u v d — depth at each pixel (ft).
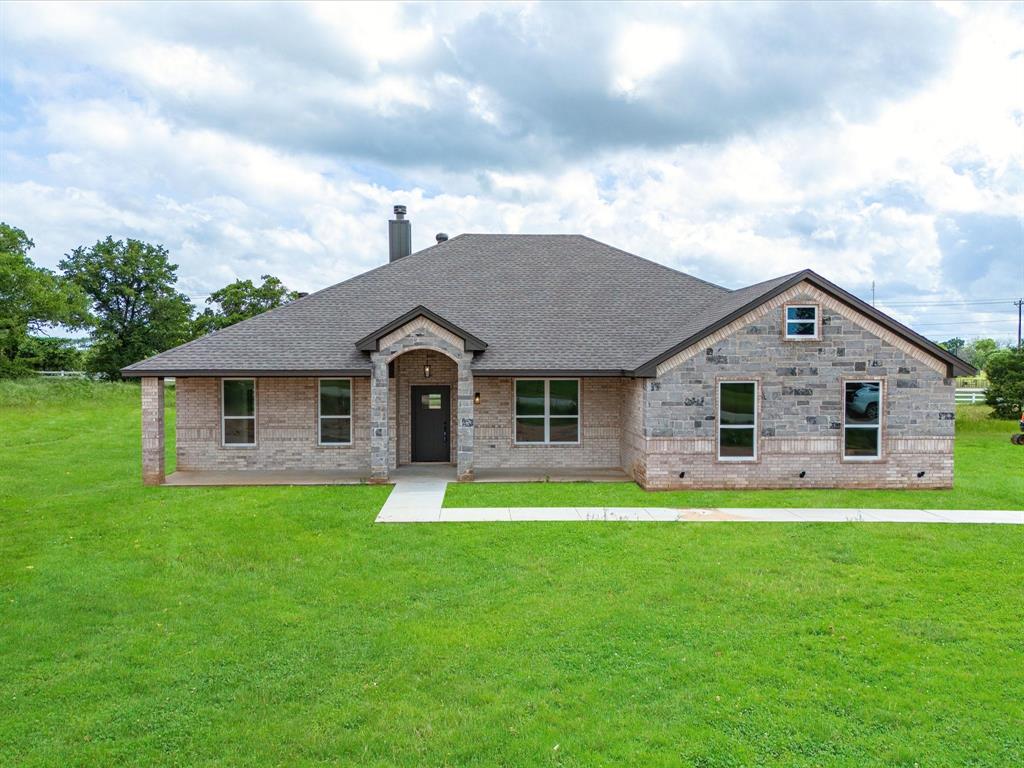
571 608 29.94
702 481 56.34
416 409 69.36
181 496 53.36
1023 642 26.48
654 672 24.08
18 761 19.01
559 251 80.33
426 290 72.54
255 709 21.74
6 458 75.82
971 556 37.42
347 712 21.48
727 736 20.11
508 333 65.31
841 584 32.89
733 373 56.08
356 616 29.27
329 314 68.23
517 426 67.51
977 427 105.91
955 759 19.06
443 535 41.88
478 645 26.23
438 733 20.26
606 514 47.34
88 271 206.69
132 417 116.88
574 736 20.04
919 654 25.45
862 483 56.65
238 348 62.28
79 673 24.18
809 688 22.94
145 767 18.78
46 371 188.55
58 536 41.86
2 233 166.81
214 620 28.94
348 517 46.34
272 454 65.98
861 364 56.39
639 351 62.54
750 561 36.63
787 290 56.03
